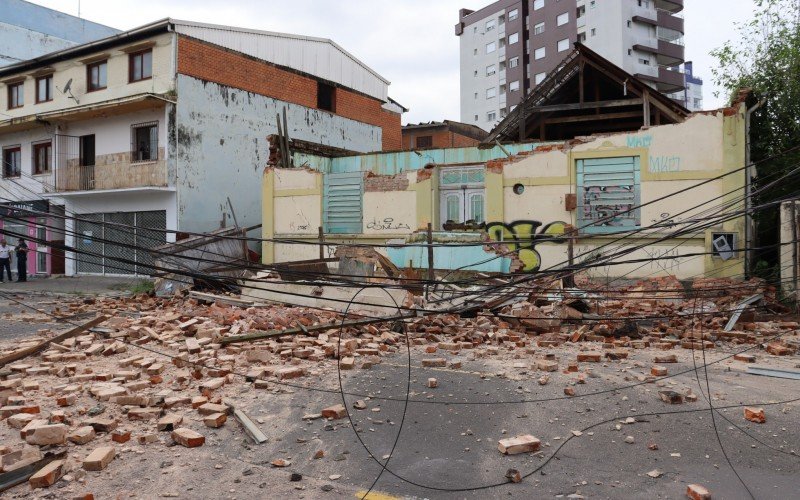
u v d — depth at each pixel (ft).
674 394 21.85
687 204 49.85
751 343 33.35
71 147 91.04
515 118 69.31
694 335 34.60
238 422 20.53
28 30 111.14
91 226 88.79
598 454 17.67
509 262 47.75
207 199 83.61
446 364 28.02
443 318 37.45
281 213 70.95
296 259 69.21
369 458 17.61
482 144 66.08
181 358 28.04
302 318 37.09
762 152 62.34
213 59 84.43
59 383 25.41
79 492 15.35
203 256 61.16
